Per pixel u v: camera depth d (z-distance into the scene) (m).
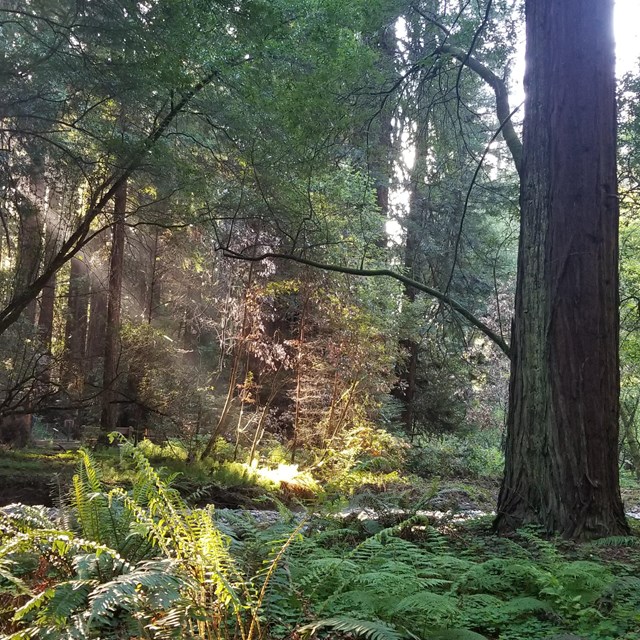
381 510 6.66
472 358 22.78
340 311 15.55
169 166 11.98
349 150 15.23
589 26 6.94
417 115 11.65
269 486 12.26
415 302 20.20
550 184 6.94
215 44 10.83
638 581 4.18
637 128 10.16
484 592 4.63
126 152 11.45
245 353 17.09
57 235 13.29
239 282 16.44
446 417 22.95
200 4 9.84
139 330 16.02
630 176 10.88
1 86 10.51
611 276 6.79
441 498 7.98
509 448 7.04
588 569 4.41
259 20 10.11
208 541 3.29
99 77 10.66
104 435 14.80
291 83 10.69
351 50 10.34
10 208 13.57
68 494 4.62
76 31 10.22
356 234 16.38
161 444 15.02
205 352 19.84
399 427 21.16
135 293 21.62
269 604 3.70
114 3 9.92
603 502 6.36
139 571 3.05
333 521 5.99
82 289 20.97
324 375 15.80
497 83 9.31
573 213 6.77
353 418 16.00
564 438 6.51
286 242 15.22
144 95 11.03
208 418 15.54
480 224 20.22
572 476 6.42
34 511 3.92
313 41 10.43
